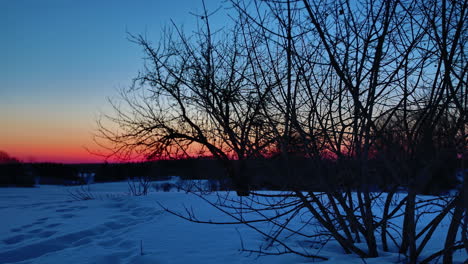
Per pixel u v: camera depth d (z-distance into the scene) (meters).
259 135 3.41
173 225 5.92
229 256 4.02
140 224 6.21
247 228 5.55
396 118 3.36
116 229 6.37
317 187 3.52
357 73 3.16
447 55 2.83
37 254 4.82
